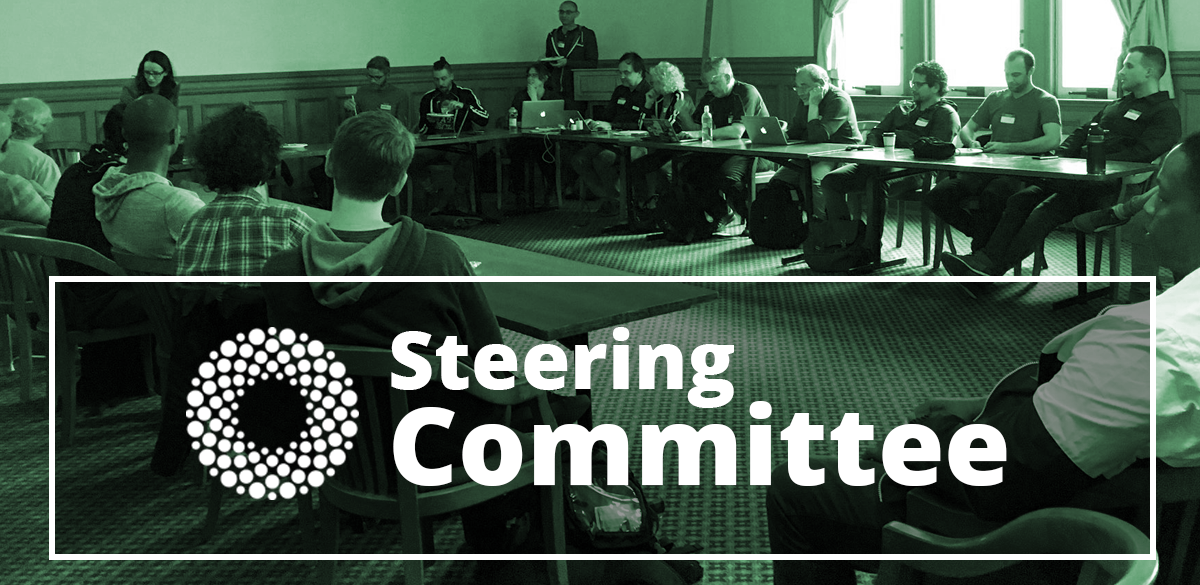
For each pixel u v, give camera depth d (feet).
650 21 33.09
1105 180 15.28
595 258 21.25
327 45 29.43
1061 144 19.45
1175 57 21.89
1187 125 21.94
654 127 23.03
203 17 27.40
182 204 9.89
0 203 12.63
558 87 30.55
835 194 20.31
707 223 22.97
